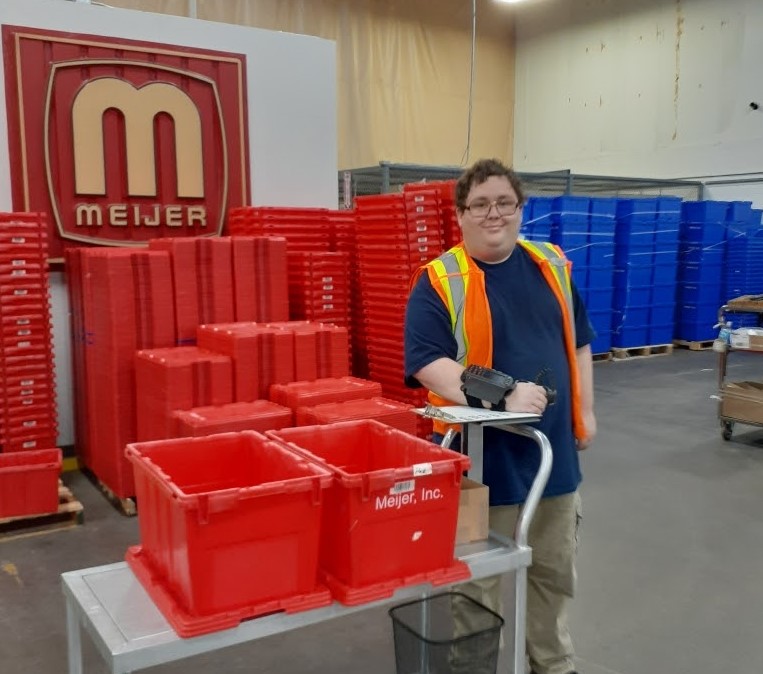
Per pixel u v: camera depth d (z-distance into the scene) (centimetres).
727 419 592
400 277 515
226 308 468
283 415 390
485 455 225
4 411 462
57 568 377
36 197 515
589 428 240
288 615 160
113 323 436
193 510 148
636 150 1175
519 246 233
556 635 246
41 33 502
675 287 1002
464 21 1240
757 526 428
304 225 552
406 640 235
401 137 1184
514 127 1348
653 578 364
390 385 543
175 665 294
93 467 498
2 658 296
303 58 616
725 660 296
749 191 1050
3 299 455
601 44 1201
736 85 1046
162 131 555
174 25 552
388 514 168
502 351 222
